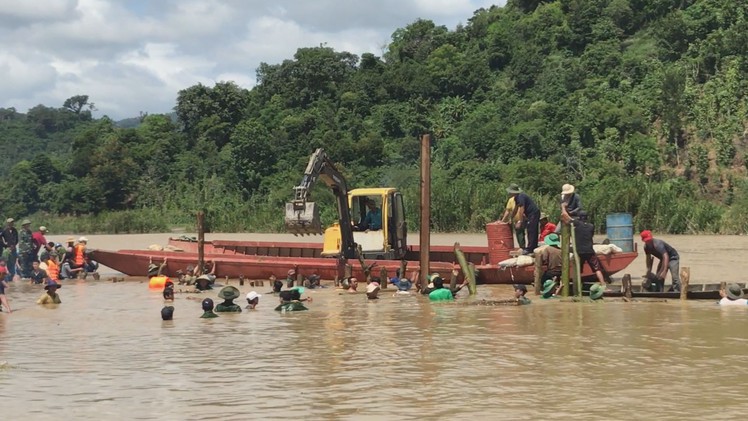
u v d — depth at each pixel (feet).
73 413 27.61
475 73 336.70
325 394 29.55
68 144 544.21
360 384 31.12
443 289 61.26
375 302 59.98
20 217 326.24
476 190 174.09
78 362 36.83
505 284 69.97
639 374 32.22
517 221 70.08
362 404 27.99
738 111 270.46
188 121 347.36
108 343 42.16
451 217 171.94
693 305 55.16
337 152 291.17
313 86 346.33
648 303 56.44
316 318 50.93
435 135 307.17
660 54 316.40
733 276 74.02
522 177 247.91
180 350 39.58
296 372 33.63
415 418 26.05
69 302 62.75
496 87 332.80
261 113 335.47
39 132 569.23
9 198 334.65
